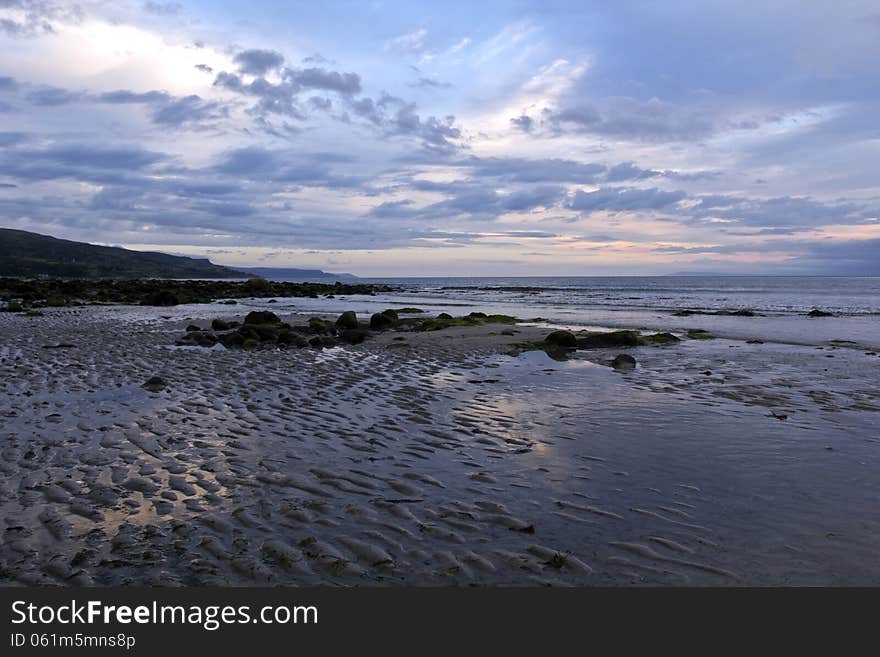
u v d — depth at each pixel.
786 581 4.46
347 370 13.67
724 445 7.85
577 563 4.68
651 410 9.88
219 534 5.09
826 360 15.83
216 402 9.99
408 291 82.88
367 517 5.48
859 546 4.96
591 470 6.85
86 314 31.83
